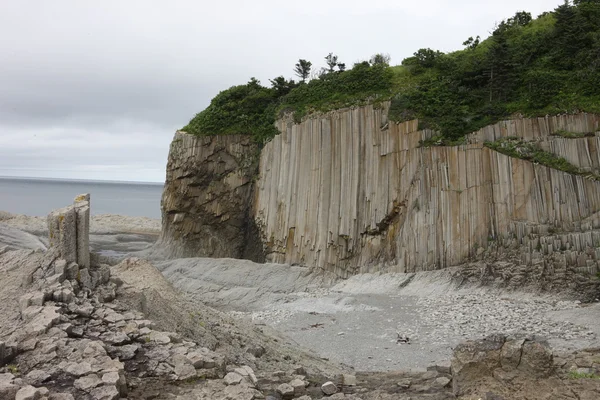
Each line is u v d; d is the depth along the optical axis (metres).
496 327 21.11
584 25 33.62
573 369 11.09
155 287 16.05
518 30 39.69
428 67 40.41
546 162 29.05
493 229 30.09
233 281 37.34
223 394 9.39
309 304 29.05
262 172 44.97
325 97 42.31
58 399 7.98
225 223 47.31
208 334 14.19
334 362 17.91
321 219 37.97
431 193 32.69
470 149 31.42
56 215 13.80
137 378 9.70
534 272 26.88
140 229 73.75
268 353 15.12
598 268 25.61
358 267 35.78
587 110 29.41
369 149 36.28
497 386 9.06
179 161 47.88
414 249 32.81
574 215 27.83
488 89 34.72
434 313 24.36
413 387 10.80
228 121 47.88
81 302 12.24
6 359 9.48
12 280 13.01
